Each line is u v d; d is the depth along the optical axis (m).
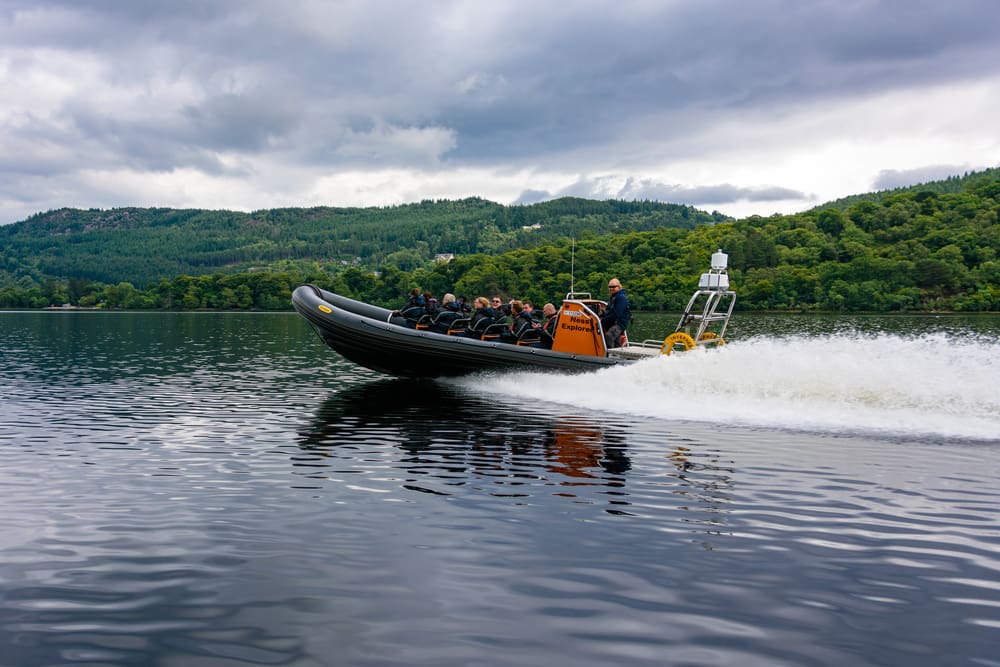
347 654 3.55
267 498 6.19
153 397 12.79
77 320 64.00
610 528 5.37
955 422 9.05
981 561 4.73
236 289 119.75
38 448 8.36
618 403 10.98
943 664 3.49
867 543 5.06
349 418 10.26
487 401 11.68
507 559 4.76
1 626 3.84
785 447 8.09
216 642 3.67
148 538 5.18
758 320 58.34
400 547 4.98
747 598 4.19
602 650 3.60
